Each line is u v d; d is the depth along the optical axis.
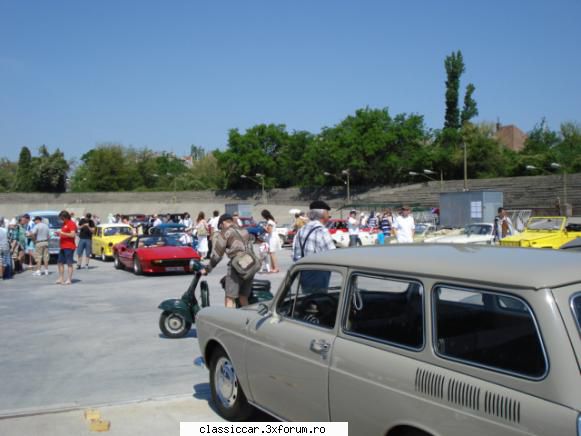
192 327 9.48
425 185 70.81
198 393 6.01
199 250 21.23
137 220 51.59
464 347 3.12
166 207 86.81
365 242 29.02
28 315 10.84
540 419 2.66
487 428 2.86
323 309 4.14
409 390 3.27
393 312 3.56
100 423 4.98
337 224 32.09
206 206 85.12
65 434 4.89
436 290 3.32
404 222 16.09
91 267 20.59
